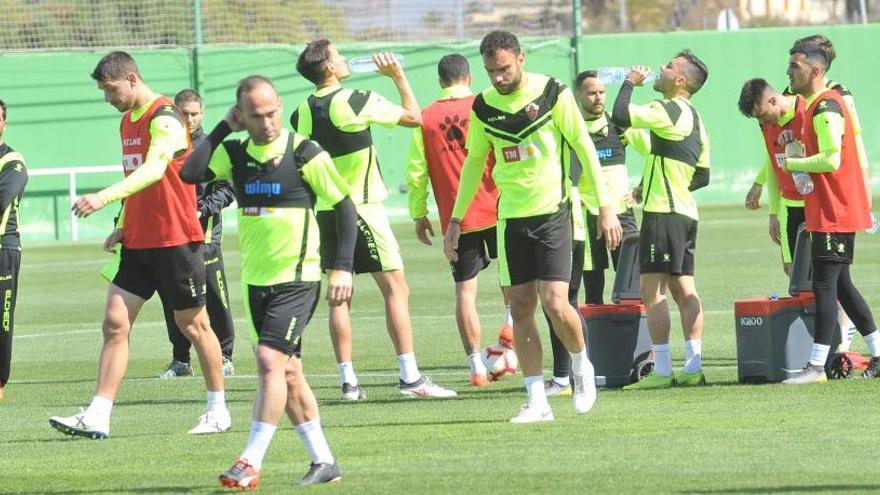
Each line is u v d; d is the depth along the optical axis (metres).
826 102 26.89
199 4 84.69
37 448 22.70
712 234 67.94
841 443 20.47
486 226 28.81
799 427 21.97
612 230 22.92
